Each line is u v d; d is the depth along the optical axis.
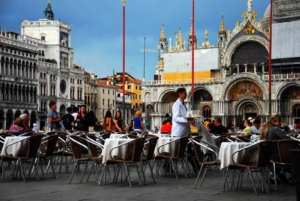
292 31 88.25
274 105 88.44
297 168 11.16
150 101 103.56
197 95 99.06
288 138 17.81
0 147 20.38
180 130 20.30
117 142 16.77
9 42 91.12
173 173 21.38
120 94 146.50
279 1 93.75
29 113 97.50
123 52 50.94
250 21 93.75
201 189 16.31
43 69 103.75
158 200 13.91
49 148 18.86
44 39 111.31
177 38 106.75
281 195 15.25
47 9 119.12
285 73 90.62
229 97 94.06
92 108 126.75
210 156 23.41
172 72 102.88
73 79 115.00
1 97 88.56
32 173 20.75
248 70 95.31
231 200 14.13
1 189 15.84
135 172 22.02
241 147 15.84
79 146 18.06
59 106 108.81
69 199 13.88
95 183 17.59
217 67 98.19
